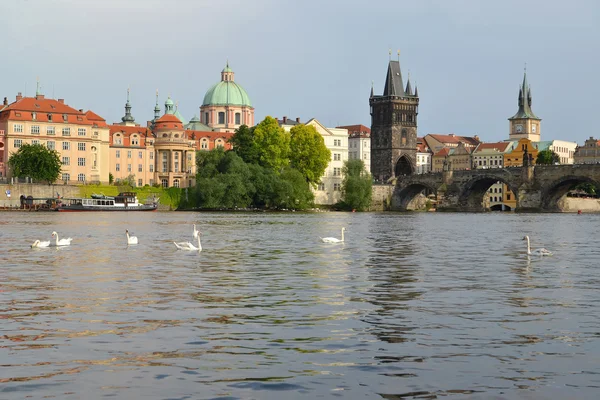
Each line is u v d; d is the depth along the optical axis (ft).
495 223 578.66
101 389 89.61
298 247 288.51
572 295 156.35
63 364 99.35
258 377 94.38
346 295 155.22
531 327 121.90
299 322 125.59
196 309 137.59
